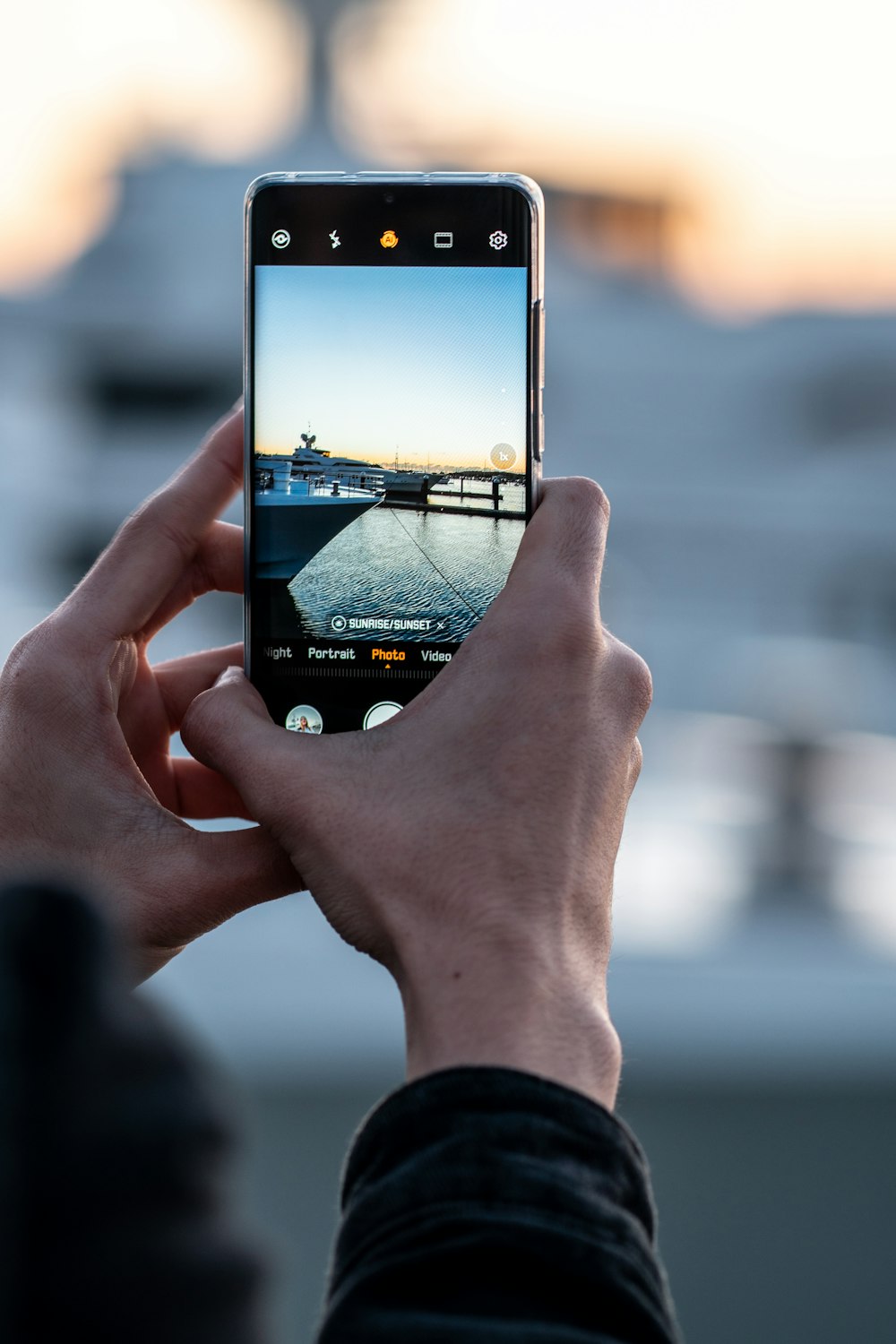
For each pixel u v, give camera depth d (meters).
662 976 4.66
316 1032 4.19
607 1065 0.65
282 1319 0.34
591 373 17.52
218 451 1.03
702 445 17.42
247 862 0.85
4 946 0.28
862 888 6.48
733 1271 3.16
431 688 0.79
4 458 13.84
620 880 6.57
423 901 0.70
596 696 0.78
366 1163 0.56
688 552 17.16
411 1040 0.66
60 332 15.58
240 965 4.64
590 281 18.22
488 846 0.70
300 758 0.76
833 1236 3.28
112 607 0.94
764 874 6.59
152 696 1.05
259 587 1.01
